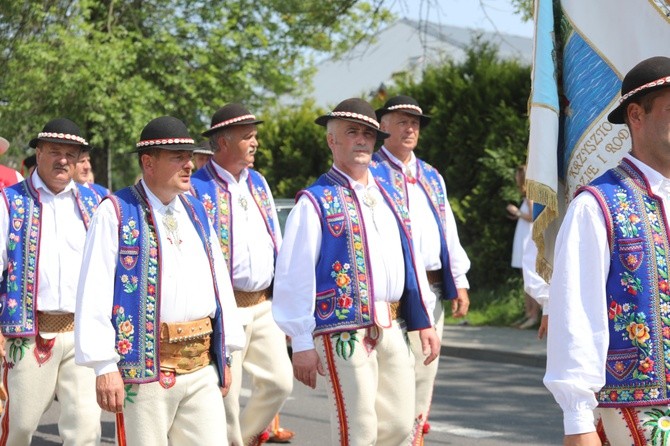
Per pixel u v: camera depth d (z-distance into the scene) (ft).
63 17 69.51
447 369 41.47
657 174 12.50
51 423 30.37
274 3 70.44
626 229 12.31
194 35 73.00
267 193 24.99
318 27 65.36
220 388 17.60
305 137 65.87
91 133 70.08
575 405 11.96
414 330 19.26
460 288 25.84
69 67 64.59
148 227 16.99
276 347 24.29
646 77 12.25
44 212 21.67
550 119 15.80
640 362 12.18
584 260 12.28
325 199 18.93
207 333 17.28
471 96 56.24
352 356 18.47
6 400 21.34
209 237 17.76
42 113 68.03
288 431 28.14
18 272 21.24
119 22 71.82
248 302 24.03
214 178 24.34
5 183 26.30
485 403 33.86
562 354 12.10
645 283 12.23
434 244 24.97
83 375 21.35
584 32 15.58
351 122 19.11
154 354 16.72
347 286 18.65
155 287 16.83
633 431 12.23
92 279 16.58
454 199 56.49
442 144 57.47
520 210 49.47
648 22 15.19
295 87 78.18
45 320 21.29
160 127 17.11
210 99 73.31
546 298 18.54
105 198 17.08
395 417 18.95
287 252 18.81
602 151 15.47
